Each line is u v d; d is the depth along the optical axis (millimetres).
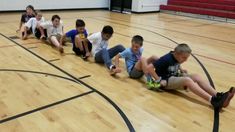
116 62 2381
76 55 2939
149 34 4402
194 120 1686
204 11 6996
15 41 3410
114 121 1613
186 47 1916
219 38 4383
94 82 2207
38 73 2336
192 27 5434
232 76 2564
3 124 1521
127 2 7609
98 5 7883
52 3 6844
